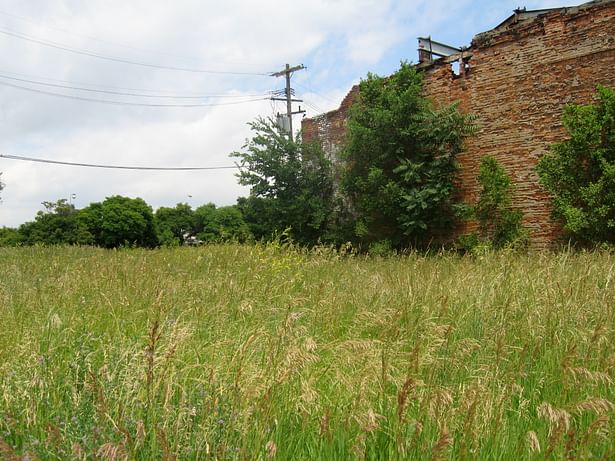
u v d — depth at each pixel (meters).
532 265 7.65
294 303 5.67
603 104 14.02
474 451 2.91
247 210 23.72
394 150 18.89
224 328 4.91
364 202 19.34
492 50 17.66
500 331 4.68
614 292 5.39
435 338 4.38
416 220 18.12
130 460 2.53
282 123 32.16
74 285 7.00
